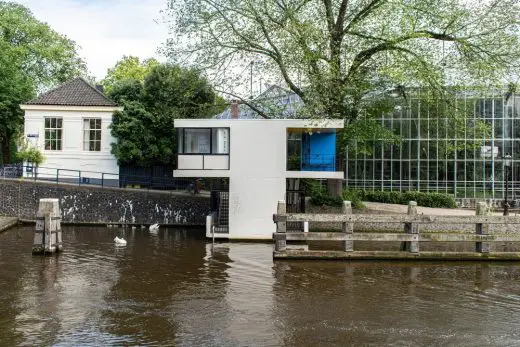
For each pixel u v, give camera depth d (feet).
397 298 47.98
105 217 105.91
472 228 93.56
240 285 52.80
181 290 50.60
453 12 88.63
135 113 120.98
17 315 41.91
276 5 91.76
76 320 40.68
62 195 105.60
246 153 84.94
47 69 168.76
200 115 106.52
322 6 92.68
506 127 130.21
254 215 84.84
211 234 86.12
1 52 139.03
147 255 70.44
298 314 42.70
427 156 131.85
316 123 83.41
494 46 90.22
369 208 106.22
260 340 36.45
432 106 98.17
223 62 96.99
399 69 87.25
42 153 117.91
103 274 57.82
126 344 35.37
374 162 133.80
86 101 119.75
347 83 91.50
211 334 37.60
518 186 130.11
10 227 97.71
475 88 93.35
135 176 122.42
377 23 91.25
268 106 99.71
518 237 64.39
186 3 95.55
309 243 82.53
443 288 51.83
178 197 105.19
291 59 86.69
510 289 51.60
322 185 112.88
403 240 64.64
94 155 119.14
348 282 54.13
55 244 71.46
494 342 36.55
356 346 35.50
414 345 35.83
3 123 138.41
